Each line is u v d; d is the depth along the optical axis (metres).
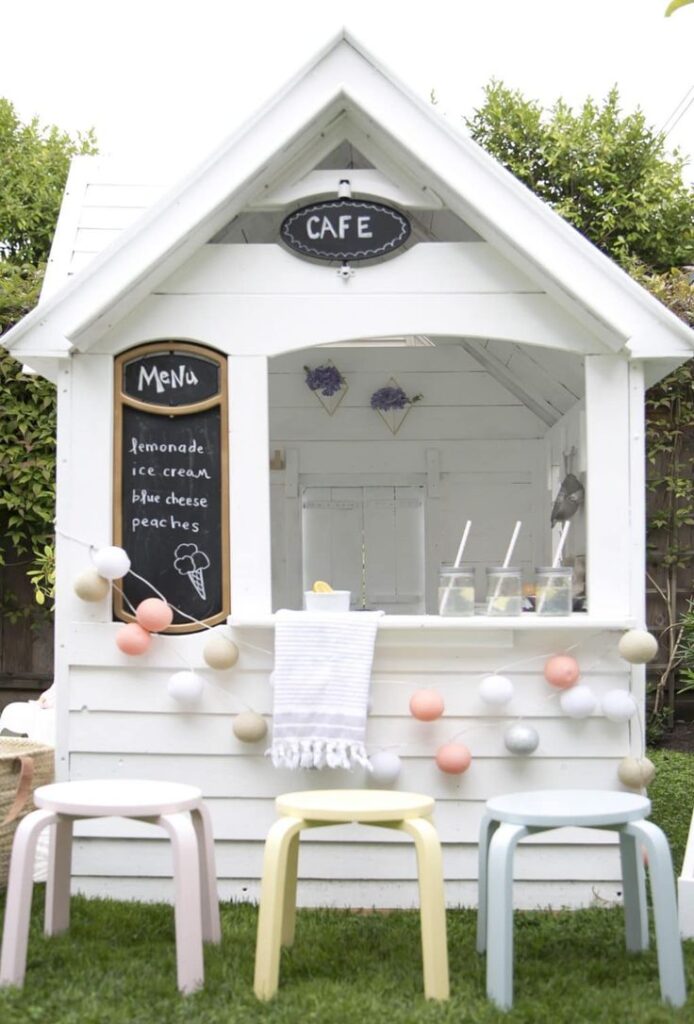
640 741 4.38
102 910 4.19
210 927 3.83
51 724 5.31
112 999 3.33
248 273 4.44
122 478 4.46
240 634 4.40
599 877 4.40
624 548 4.41
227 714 4.41
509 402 6.89
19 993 3.33
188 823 3.47
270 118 4.30
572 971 3.63
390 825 3.51
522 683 4.39
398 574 6.94
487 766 4.38
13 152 11.91
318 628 4.21
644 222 10.35
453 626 4.30
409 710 4.37
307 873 4.40
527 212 4.36
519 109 10.66
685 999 3.35
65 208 5.68
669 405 7.82
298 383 6.88
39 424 7.58
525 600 5.05
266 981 3.37
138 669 4.42
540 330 4.43
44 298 5.13
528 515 6.90
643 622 4.39
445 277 4.43
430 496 6.90
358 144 4.40
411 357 6.89
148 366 4.47
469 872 4.36
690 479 7.98
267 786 4.39
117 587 4.43
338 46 4.30
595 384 4.43
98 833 4.43
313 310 4.43
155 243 4.34
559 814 3.40
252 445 4.42
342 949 3.84
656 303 4.35
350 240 4.40
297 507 6.89
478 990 3.44
